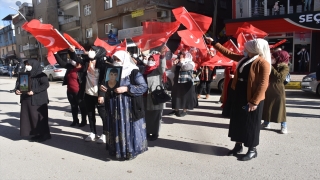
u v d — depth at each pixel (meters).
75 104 6.57
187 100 7.01
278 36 16.98
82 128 6.46
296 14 15.45
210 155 4.47
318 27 14.95
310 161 4.08
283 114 5.40
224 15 24.56
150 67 5.07
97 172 3.97
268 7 17.56
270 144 4.86
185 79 6.92
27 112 5.30
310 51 16.27
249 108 3.87
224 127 6.09
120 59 4.16
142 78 4.21
